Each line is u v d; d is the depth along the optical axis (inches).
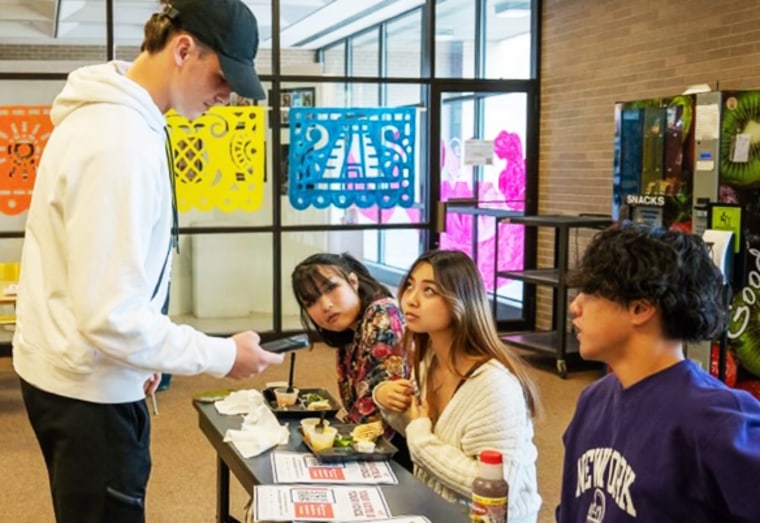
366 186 264.8
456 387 80.9
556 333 245.8
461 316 79.7
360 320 94.6
